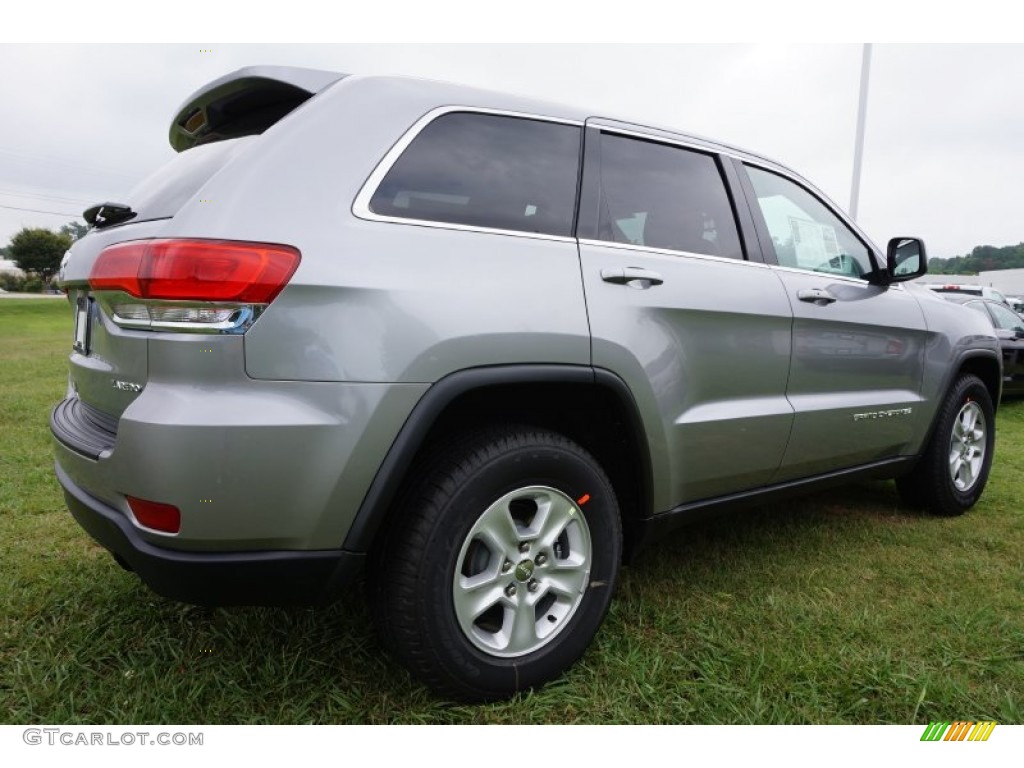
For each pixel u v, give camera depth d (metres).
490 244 1.83
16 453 4.11
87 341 1.95
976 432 3.56
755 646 2.11
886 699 1.88
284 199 1.59
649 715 1.80
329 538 1.60
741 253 2.52
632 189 2.24
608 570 2.01
